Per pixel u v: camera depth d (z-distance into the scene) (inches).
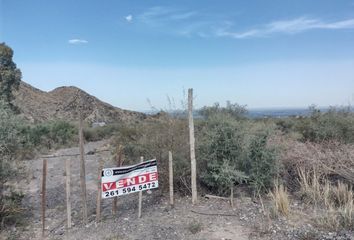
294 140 281.1
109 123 888.3
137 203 215.0
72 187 271.9
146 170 186.5
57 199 236.2
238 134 225.5
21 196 203.6
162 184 232.7
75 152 504.1
